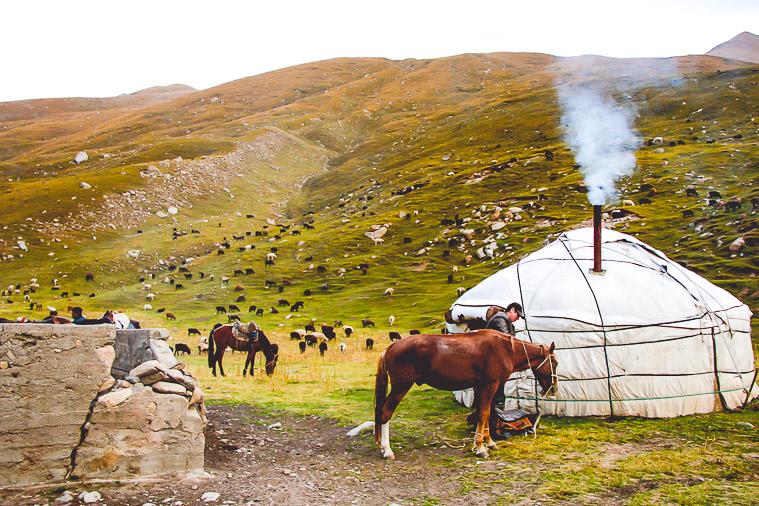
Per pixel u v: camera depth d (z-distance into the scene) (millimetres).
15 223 76938
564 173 75625
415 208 75125
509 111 126188
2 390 7590
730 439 10125
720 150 72188
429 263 58312
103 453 7910
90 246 74688
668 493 7453
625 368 12016
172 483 7859
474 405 11383
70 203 85062
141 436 8125
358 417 12570
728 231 43812
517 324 12672
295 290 56594
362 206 85625
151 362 8555
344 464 9203
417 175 95500
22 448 7621
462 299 14312
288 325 44031
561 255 13969
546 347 10148
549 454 9453
